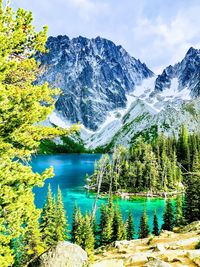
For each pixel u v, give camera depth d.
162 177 116.06
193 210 60.38
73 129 14.45
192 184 63.56
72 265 13.48
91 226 51.19
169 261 14.84
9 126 11.18
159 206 94.50
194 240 19.27
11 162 12.36
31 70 13.82
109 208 61.06
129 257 16.67
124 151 139.25
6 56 11.99
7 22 13.03
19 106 11.29
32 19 13.50
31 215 13.05
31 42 13.70
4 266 11.78
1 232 12.11
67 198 103.06
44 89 12.80
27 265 14.14
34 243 34.88
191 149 146.75
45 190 115.38
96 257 21.50
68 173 166.00
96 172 122.69
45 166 193.38
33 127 13.31
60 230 48.94
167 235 25.11
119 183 115.50
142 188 112.44
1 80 12.19
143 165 117.94
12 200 11.89
